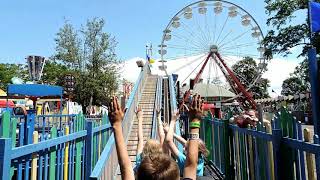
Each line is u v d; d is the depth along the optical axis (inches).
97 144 354.9
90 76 1715.1
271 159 194.2
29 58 639.1
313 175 148.8
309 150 143.9
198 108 108.0
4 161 132.2
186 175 102.0
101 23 1771.7
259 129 221.0
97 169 207.9
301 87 3083.2
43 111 911.7
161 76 1139.3
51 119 588.4
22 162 170.9
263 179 209.9
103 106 1727.4
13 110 589.6
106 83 1708.9
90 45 1758.1
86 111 1705.2
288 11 1481.3
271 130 197.6
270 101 1641.2
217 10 1583.4
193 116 107.8
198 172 205.8
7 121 204.4
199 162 206.7
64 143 227.5
